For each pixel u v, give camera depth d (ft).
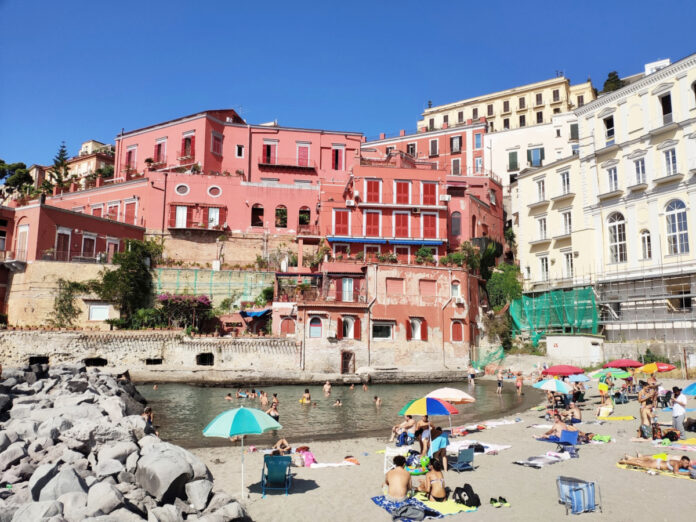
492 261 198.70
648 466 48.78
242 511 36.27
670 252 140.67
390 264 155.22
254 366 141.18
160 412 97.14
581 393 94.84
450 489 44.04
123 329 148.66
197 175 193.47
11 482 40.78
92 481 38.09
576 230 167.53
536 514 38.42
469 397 58.95
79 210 206.39
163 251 184.85
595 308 147.74
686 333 131.64
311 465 54.34
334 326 146.10
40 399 71.20
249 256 190.70
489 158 244.42
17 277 155.74
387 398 115.65
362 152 252.21
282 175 213.05
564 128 233.55
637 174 150.92
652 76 146.61
